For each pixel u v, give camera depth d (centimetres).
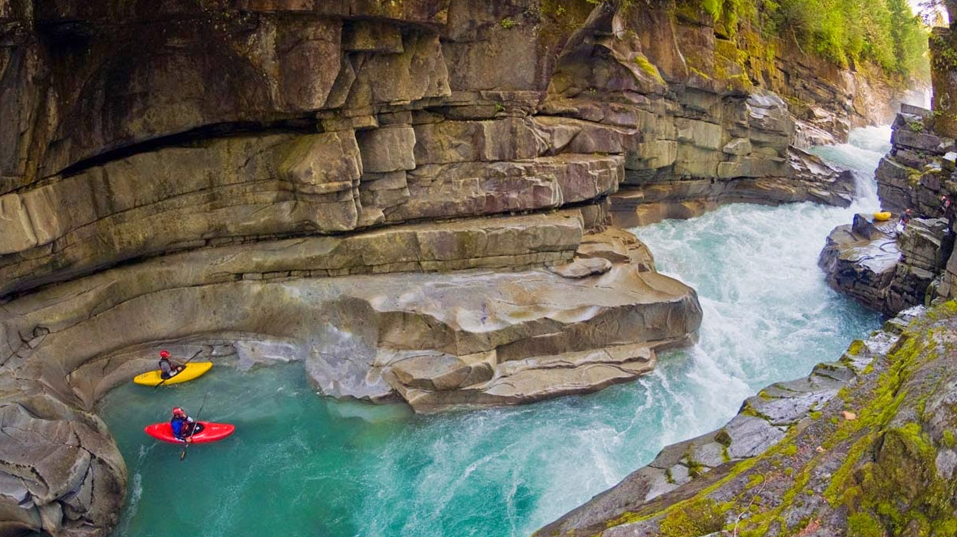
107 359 1568
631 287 1805
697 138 2555
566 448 1422
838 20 3900
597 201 2153
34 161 1330
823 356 1780
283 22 1472
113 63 1401
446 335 1586
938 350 902
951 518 681
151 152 1565
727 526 852
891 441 745
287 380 1634
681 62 2341
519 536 1202
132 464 1375
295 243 1727
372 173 1739
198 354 1669
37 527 1151
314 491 1323
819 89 3812
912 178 2505
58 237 1404
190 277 1652
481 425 1501
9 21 1149
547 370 1620
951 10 2328
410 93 1691
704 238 2438
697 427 1484
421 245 1770
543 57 1917
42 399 1300
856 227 2427
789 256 2384
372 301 1628
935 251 1858
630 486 1143
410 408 1535
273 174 1700
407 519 1255
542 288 1762
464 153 1877
